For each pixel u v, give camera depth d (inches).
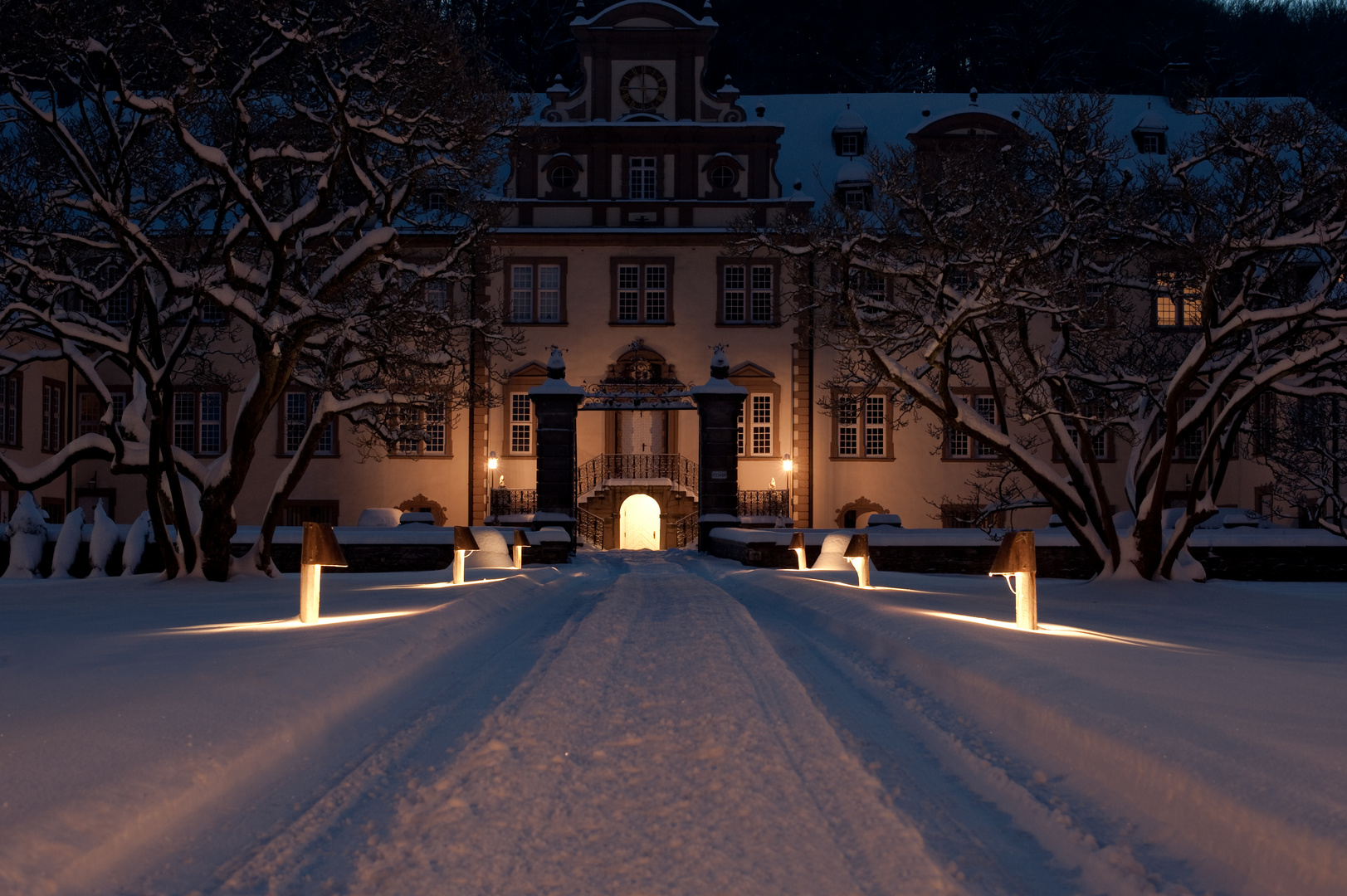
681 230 1686.8
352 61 737.6
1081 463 815.7
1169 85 1950.1
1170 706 243.8
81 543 1082.1
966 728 255.6
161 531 800.3
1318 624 576.7
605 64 1716.3
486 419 1665.8
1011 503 935.0
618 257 1695.4
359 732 252.5
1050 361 828.0
